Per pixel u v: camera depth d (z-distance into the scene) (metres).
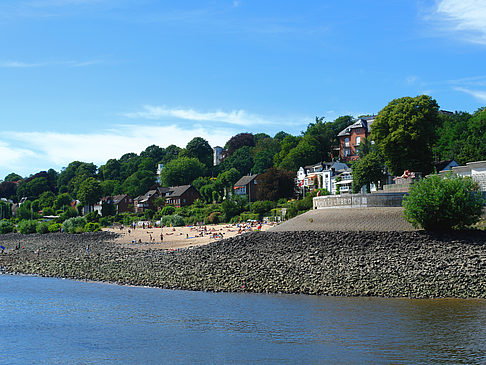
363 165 98.94
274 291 43.16
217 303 40.09
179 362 27.16
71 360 28.39
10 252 91.56
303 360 26.42
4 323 36.94
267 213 126.31
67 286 52.41
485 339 28.53
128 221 171.38
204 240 85.94
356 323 32.59
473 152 105.94
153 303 41.47
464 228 53.28
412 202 54.16
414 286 40.84
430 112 89.50
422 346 27.67
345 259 49.94
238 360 26.94
